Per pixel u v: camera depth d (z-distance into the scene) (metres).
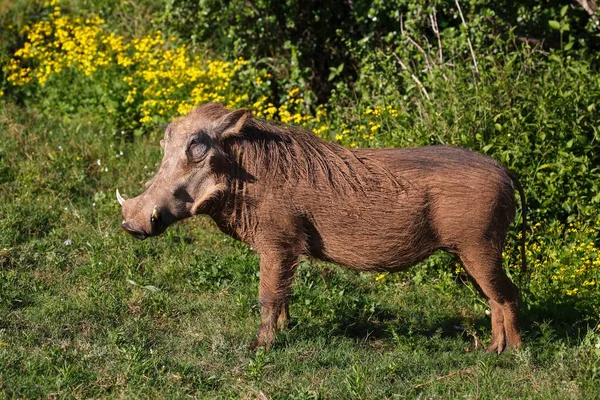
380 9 18.33
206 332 11.85
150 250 14.59
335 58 20.16
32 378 9.92
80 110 19.69
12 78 20.33
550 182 14.65
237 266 14.01
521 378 10.62
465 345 12.12
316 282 13.98
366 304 13.09
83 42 20.22
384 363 11.00
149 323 12.15
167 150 11.12
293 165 11.06
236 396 9.80
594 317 12.72
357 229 11.07
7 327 11.60
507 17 18.34
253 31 19.53
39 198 15.88
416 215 10.99
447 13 18.39
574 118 15.16
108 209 15.77
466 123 15.27
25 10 22.66
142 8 22.56
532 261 14.01
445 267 14.31
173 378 10.15
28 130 18.41
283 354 11.16
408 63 17.73
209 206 11.02
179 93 18.84
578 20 18.55
